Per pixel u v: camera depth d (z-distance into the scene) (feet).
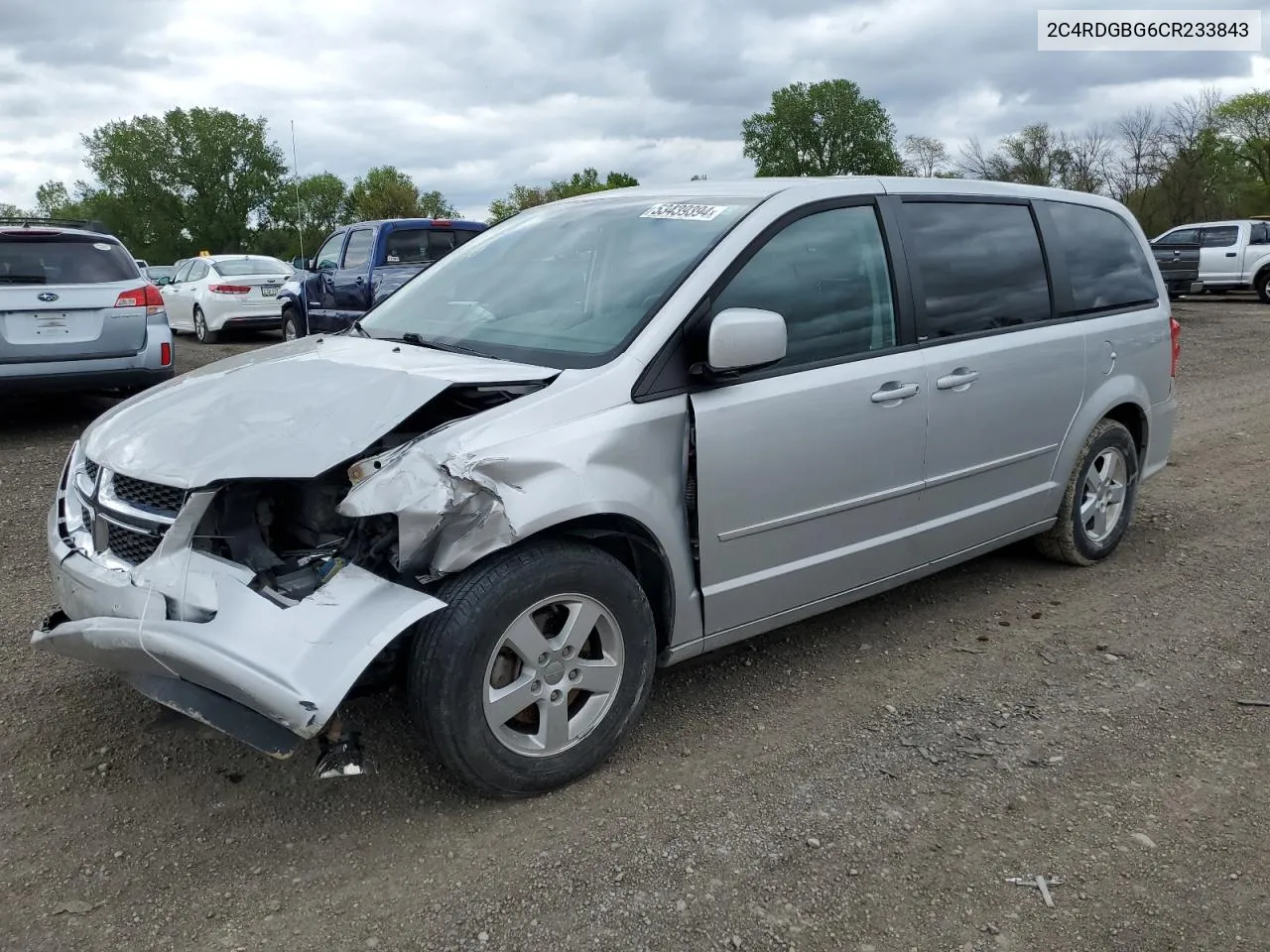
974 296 13.73
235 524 9.05
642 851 9.14
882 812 9.79
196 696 8.84
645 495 10.09
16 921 8.13
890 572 13.04
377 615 8.63
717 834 9.41
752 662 13.09
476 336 11.71
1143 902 8.52
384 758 10.60
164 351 27.07
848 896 8.58
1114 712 11.81
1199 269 72.84
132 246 262.47
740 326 9.98
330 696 8.21
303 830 9.40
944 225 13.55
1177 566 16.78
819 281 11.87
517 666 9.62
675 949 7.95
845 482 11.94
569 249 12.61
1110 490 16.75
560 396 9.74
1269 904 8.50
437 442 9.00
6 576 15.70
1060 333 14.83
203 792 9.95
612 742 10.30
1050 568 16.70
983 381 13.50
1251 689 12.37
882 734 11.28
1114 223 16.80
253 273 55.36
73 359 25.46
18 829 9.32
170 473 8.93
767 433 10.97
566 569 9.50
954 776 10.43
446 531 8.95
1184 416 30.35
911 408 12.52
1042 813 9.79
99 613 9.33
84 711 11.47
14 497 20.25
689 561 10.73
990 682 12.57
